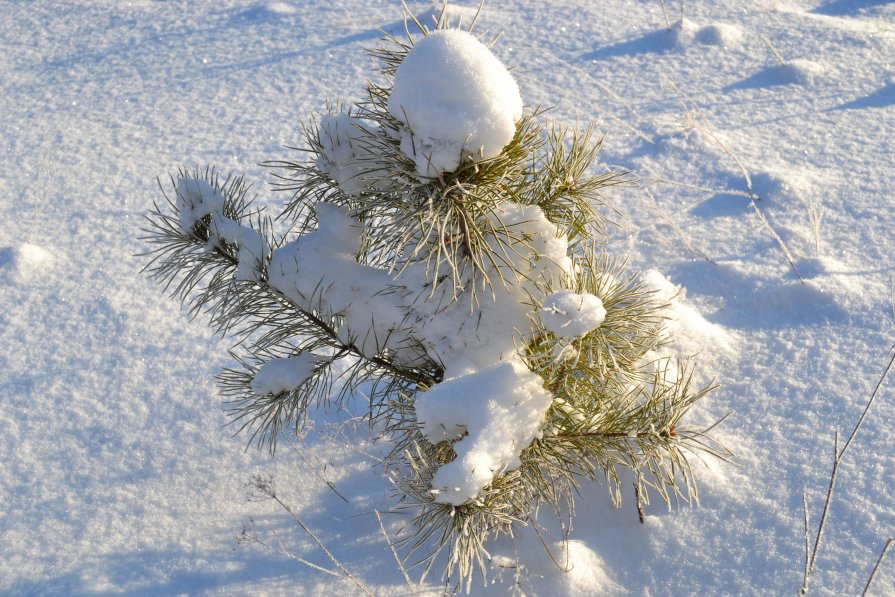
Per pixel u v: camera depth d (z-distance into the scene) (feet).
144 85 16.94
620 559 7.79
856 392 9.00
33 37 18.94
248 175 13.99
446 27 6.48
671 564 7.64
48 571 8.30
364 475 9.09
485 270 6.45
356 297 6.93
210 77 16.97
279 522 8.62
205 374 10.65
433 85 5.66
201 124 15.51
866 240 11.18
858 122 13.73
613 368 6.35
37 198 14.01
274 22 18.74
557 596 7.50
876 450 8.30
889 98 14.24
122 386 10.57
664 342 7.82
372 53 6.72
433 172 5.75
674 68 15.80
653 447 6.64
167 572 8.19
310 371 7.34
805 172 12.68
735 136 13.75
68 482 9.30
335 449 9.43
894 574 7.17
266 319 7.35
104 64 17.79
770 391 9.21
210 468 9.33
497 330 6.57
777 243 11.41
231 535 8.52
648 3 18.21
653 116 14.49
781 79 15.12
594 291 6.39
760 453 8.50
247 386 7.76
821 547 7.49
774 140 13.56
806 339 9.82
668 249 11.62
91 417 10.14
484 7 18.43
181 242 7.39
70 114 16.16
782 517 7.80
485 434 5.82
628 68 15.93
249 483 8.83
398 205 6.11
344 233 7.04
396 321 6.88
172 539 8.53
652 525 7.95
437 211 5.66
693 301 10.79
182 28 18.93
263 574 8.07
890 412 8.68
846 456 8.30
